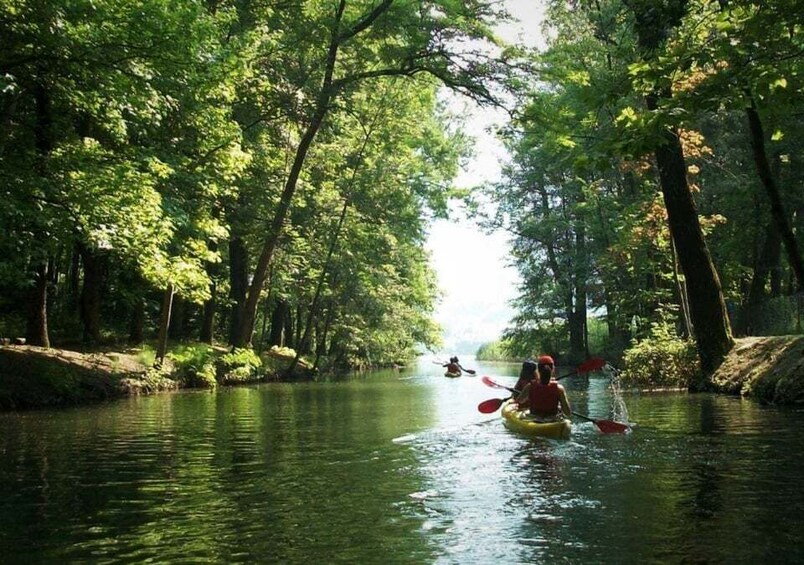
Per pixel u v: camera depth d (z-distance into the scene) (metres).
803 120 21.22
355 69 24.20
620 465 7.55
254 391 19.98
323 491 6.39
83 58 11.96
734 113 24.72
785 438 9.09
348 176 30.52
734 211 27.06
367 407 14.85
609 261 29.78
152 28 11.93
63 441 9.54
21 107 15.86
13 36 11.98
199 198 19.05
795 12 7.29
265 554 4.61
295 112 23.14
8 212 11.70
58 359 16.39
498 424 11.41
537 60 21.44
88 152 13.20
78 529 5.16
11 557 4.55
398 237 35.75
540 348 43.22
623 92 8.35
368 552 4.65
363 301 34.22
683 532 5.03
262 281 23.38
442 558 4.53
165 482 6.79
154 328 30.98
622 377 22.36
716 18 8.05
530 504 5.88
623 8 20.39
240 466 7.65
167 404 15.24
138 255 14.56
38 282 17.30
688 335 21.02
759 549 4.65
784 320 21.11
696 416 11.69
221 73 15.15
